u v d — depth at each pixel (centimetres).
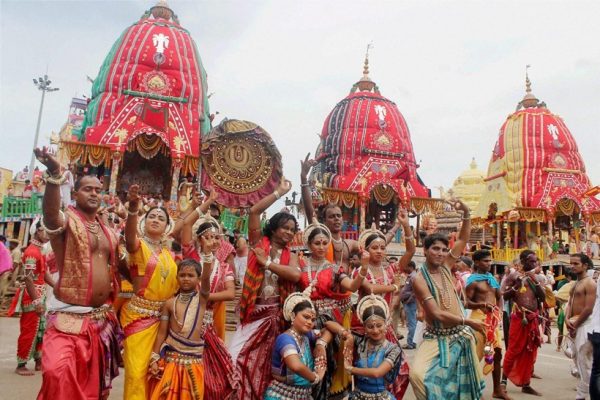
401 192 3120
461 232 555
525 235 3397
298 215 2489
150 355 464
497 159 3578
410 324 1149
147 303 474
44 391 401
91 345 432
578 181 3372
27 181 2477
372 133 3297
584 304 708
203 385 473
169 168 2581
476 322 495
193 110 2541
